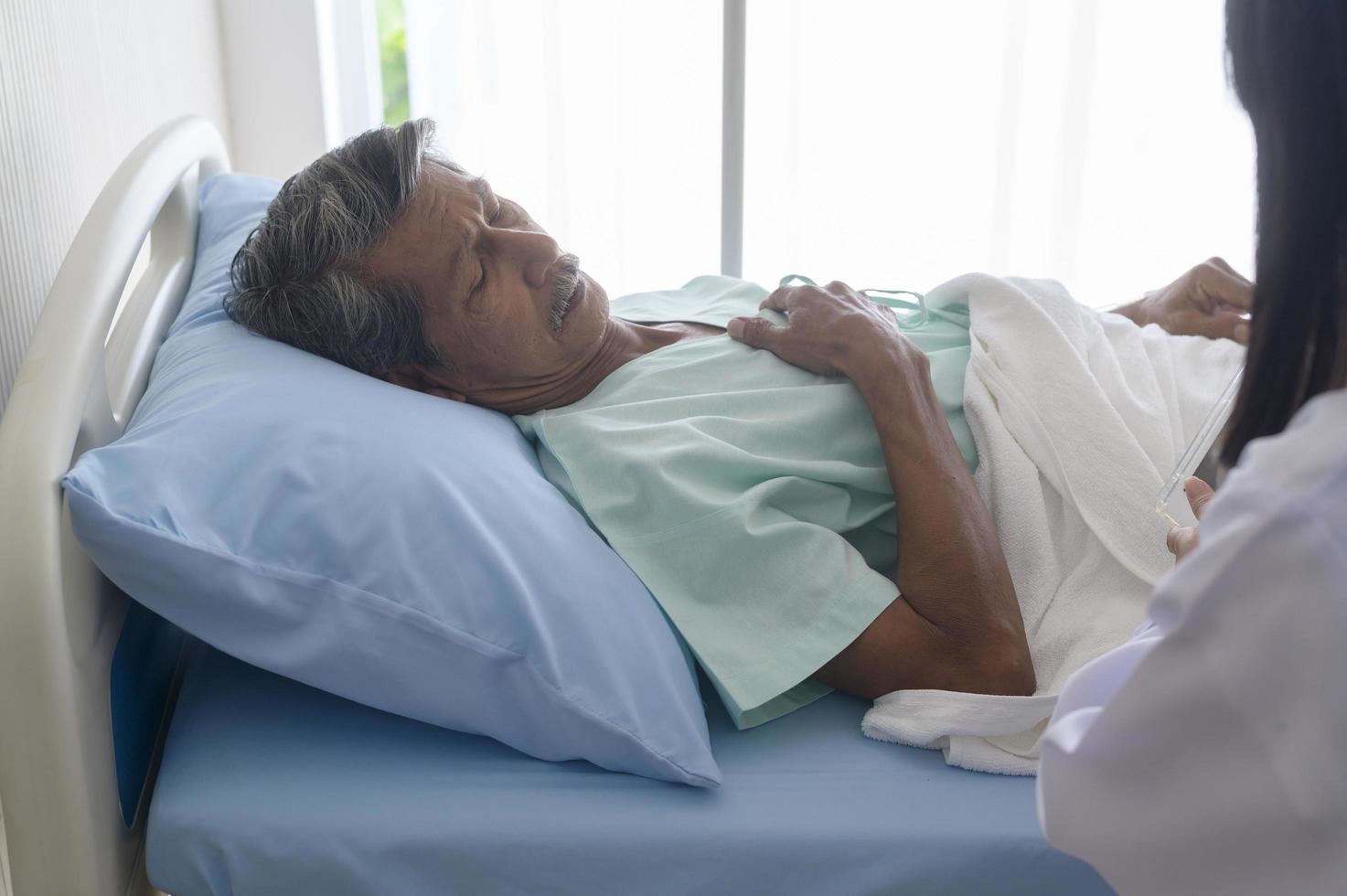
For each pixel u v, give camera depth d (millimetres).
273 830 791
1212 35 2508
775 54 2541
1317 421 423
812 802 854
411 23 2463
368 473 871
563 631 862
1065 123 2523
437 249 1123
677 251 2648
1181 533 704
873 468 1118
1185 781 452
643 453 1054
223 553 791
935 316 1407
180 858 788
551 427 1131
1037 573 1064
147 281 1278
